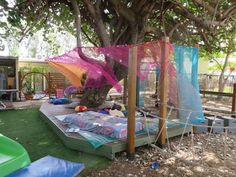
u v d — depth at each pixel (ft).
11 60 36.24
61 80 44.11
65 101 30.37
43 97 39.06
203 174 12.28
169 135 16.89
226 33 28.68
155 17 26.00
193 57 18.10
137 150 15.25
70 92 33.94
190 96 17.92
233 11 21.49
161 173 12.35
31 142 17.29
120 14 23.63
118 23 24.82
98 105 25.44
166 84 15.28
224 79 44.55
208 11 21.44
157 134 15.98
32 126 21.81
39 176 6.76
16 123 22.93
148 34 26.99
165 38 14.82
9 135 19.03
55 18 26.84
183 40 26.27
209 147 16.19
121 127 15.61
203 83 47.44
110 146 13.84
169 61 15.97
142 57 16.87
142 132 16.43
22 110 29.37
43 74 41.09
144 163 13.51
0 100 35.17
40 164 7.54
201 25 22.86
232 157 14.61
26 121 23.76
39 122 23.29
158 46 15.60
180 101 17.60
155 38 27.12
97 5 22.63
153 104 25.40
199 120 18.34
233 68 51.01
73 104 28.30
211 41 28.78
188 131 18.26
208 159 14.23
